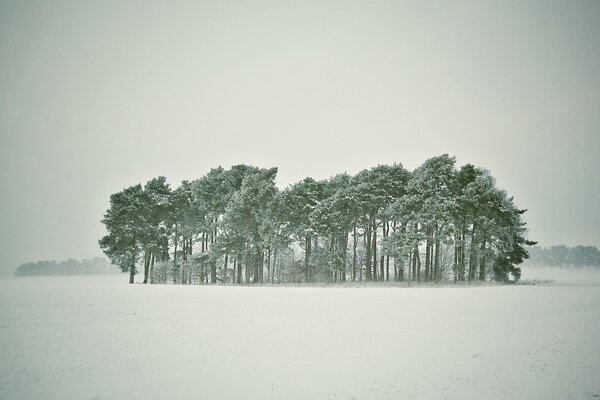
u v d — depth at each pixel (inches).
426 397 328.8
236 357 435.2
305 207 2279.8
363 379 371.6
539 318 715.4
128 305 835.4
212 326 604.7
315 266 2250.2
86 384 341.4
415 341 525.0
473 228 2000.5
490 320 691.4
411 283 1905.8
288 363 417.4
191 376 369.4
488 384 362.9
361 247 2696.9
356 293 1285.7
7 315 650.2
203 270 2354.8
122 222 2183.8
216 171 2561.5
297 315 734.5
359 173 2357.3
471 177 2112.5
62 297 971.9
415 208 2055.9
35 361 402.0
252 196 2193.7
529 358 447.8
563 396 334.6
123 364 399.9
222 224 2263.8
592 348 493.0
